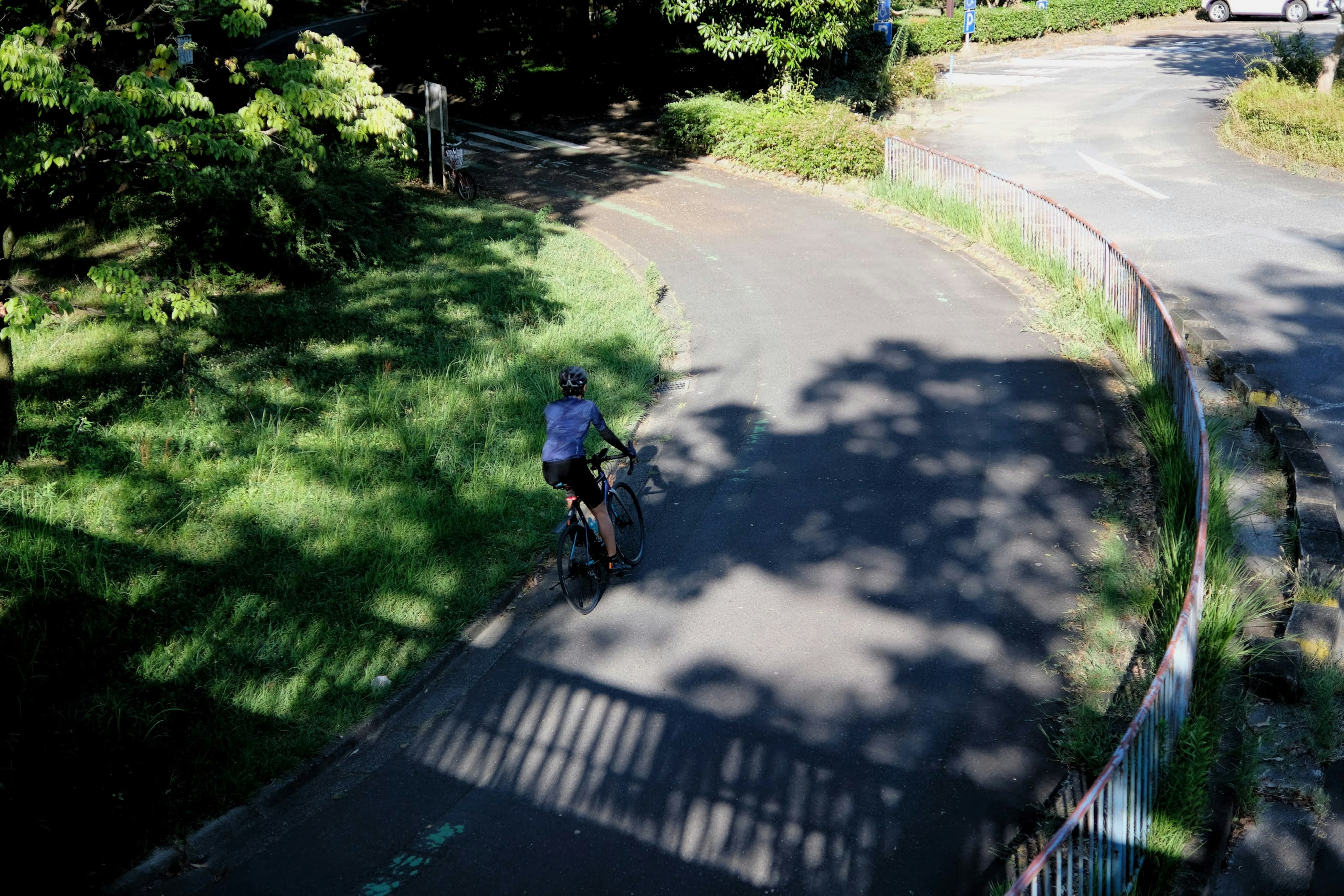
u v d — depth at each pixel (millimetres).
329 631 7293
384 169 16516
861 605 7645
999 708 6531
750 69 25172
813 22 21438
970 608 7531
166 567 7766
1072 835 5379
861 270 15586
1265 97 21375
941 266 15523
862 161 20188
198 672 6793
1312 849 5559
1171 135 22453
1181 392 9406
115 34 10695
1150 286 11148
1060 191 18703
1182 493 8359
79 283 13719
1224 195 17828
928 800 5824
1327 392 10688
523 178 22062
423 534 8414
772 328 13492
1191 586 5906
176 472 9039
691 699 6766
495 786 6086
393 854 5605
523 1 29766
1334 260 14453
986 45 38562
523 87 28297
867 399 11180
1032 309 13508
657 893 5277
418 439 9898
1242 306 13078
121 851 5512
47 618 7035
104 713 6340
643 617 7680
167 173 9867
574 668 7152
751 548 8492
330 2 52812
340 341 12469
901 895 5223
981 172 17000
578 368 7707
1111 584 7480
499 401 10828
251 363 11578
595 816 5816
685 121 23109
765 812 5793
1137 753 4980
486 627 7684
